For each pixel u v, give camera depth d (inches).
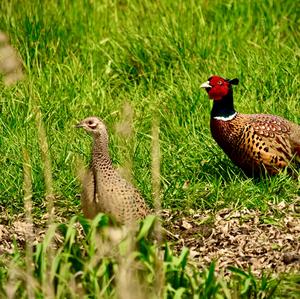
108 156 388.8
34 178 462.6
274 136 470.0
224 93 477.1
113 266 337.1
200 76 559.2
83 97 542.3
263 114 481.7
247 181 462.3
